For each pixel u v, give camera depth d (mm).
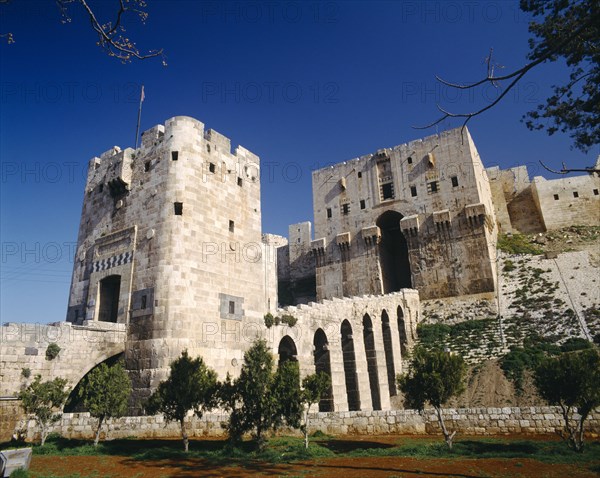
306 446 18672
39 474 14203
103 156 36531
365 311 41219
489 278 56594
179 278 28234
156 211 30266
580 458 15305
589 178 78938
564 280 53906
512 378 35656
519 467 14258
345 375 37188
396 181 67625
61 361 24547
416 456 16469
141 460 16641
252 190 36375
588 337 41188
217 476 13820
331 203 72625
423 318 55906
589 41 12742
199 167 31672
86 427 23453
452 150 64500
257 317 32969
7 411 21625
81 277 34281
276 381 19469
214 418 22531
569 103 14359
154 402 19516
